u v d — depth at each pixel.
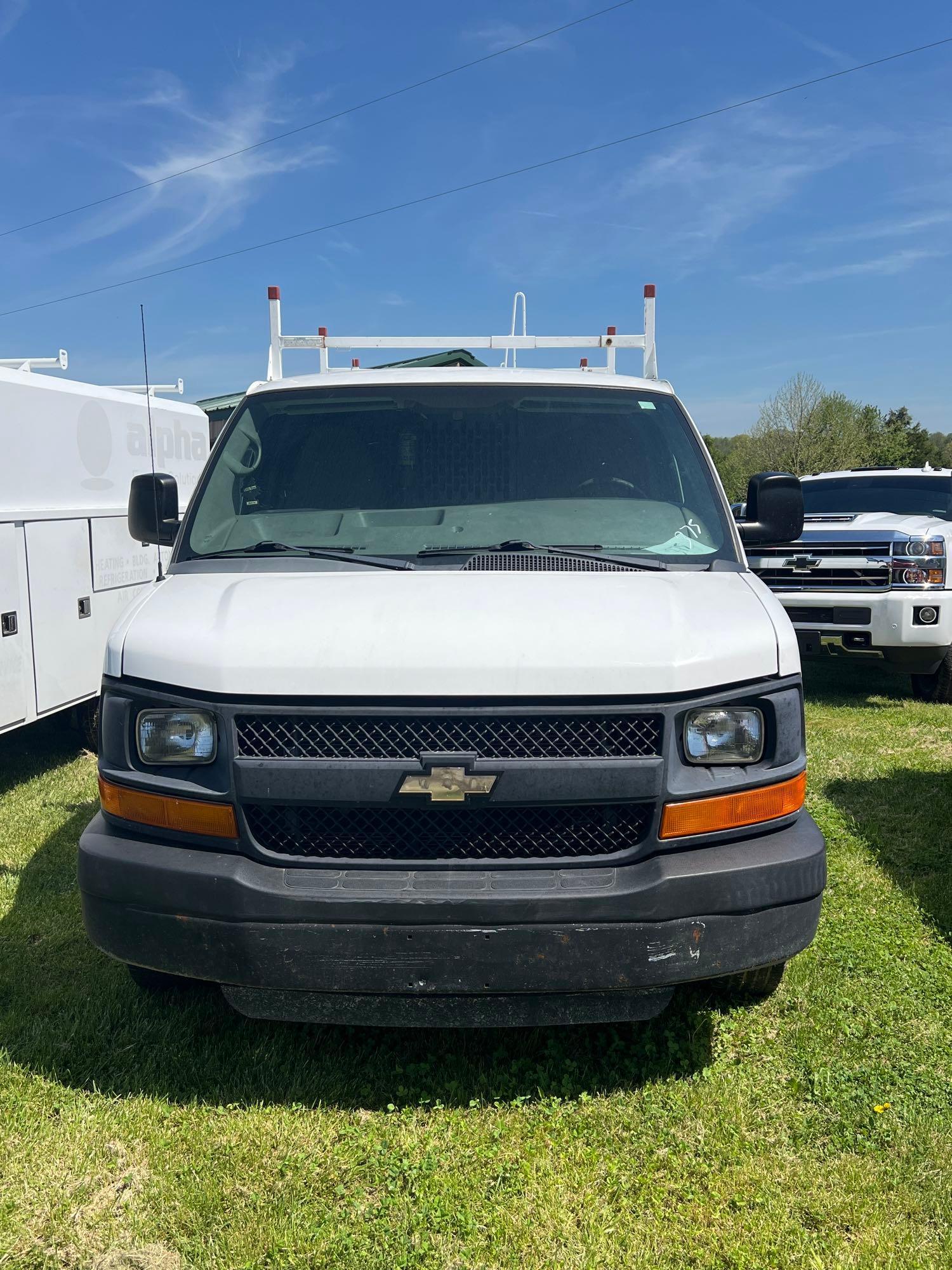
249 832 2.62
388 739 2.59
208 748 2.65
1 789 6.10
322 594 2.91
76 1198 2.52
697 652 2.65
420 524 3.47
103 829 2.82
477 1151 2.66
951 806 5.45
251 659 2.63
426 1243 2.34
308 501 3.61
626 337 5.37
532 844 2.64
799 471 57.22
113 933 2.70
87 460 6.48
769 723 2.73
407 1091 2.92
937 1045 3.15
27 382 5.82
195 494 3.70
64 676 6.09
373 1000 2.68
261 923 2.56
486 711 2.57
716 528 3.51
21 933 4.04
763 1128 2.77
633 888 2.55
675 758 2.63
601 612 2.75
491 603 2.79
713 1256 2.31
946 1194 2.48
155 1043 3.21
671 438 3.81
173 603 2.97
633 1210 2.46
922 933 3.94
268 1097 2.93
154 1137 2.74
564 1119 2.81
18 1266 2.31
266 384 4.05
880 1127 2.73
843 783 5.90
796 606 8.18
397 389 3.93
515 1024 2.69
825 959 3.71
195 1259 2.31
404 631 2.65
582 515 3.51
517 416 3.81
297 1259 2.30
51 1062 3.10
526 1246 2.34
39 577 5.83
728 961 2.62
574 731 2.60
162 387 7.95
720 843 2.68
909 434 78.69
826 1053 3.11
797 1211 2.45
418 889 2.55
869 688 9.24
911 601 7.76
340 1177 2.59
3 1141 2.73
